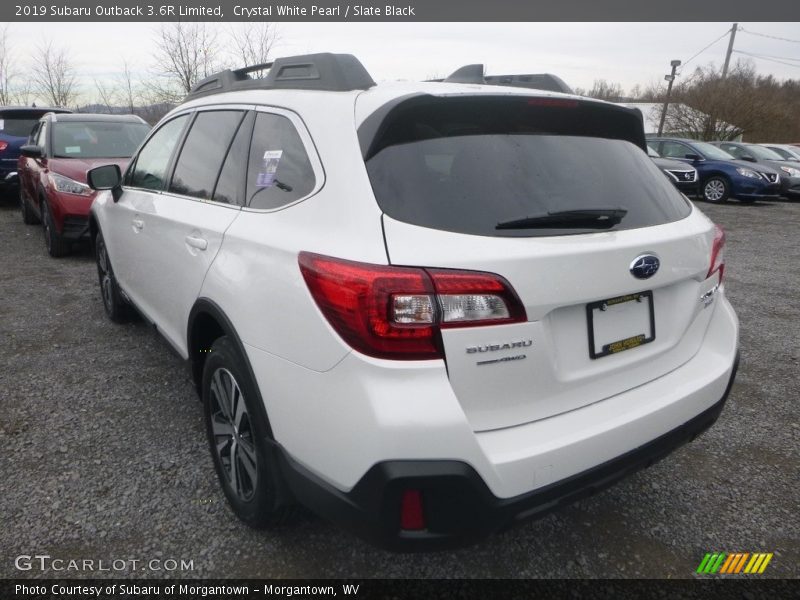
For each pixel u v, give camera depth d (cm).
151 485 266
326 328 175
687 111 2988
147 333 451
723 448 305
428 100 190
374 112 192
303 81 231
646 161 242
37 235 843
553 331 185
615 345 201
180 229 274
